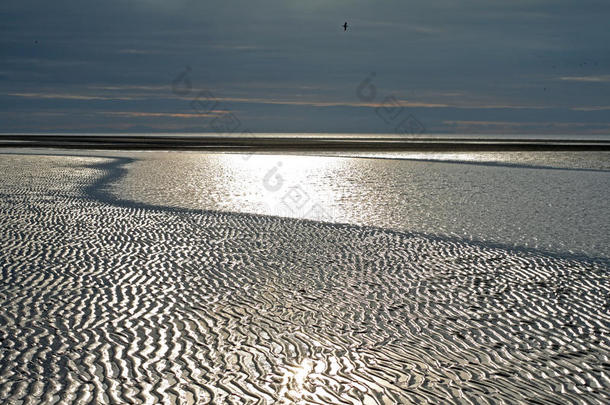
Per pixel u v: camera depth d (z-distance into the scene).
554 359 9.99
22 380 8.82
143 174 42.53
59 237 19.22
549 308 12.77
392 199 30.81
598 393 8.70
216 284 14.18
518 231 21.78
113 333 10.84
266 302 12.88
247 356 9.92
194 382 8.88
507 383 9.03
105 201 27.95
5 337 10.52
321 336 10.92
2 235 19.30
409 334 11.11
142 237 19.56
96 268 15.38
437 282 14.75
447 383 9.01
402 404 8.30
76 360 9.59
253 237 19.97
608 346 10.59
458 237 20.55
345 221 23.69
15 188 32.12
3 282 13.90
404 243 19.41
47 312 11.90
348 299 13.23
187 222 22.64
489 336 11.05
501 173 45.94
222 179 40.03
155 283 14.14
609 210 27.11
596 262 17.06
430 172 46.59
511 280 15.04
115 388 8.62
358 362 9.77
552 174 45.22
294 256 17.28
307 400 8.37
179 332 10.96
